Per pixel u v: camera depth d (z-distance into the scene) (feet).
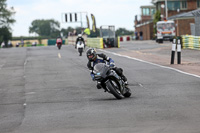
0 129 95.35
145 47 453.17
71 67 262.47
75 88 165.48
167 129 83.71
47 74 228.43
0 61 360.89
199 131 80.38
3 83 200.34
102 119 98.27
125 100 126.93
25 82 198.39
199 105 110.32
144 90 148.36
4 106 132.16
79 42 375.45
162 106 111.65
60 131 88.43
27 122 101.71
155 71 210.79
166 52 352.08
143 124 89.71
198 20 481.87
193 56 298.76
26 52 486.38
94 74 130.00
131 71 216.33
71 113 110.01
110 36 492.13
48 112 114.83
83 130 87.81
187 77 179.93
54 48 568.41
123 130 85.20
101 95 142.92
